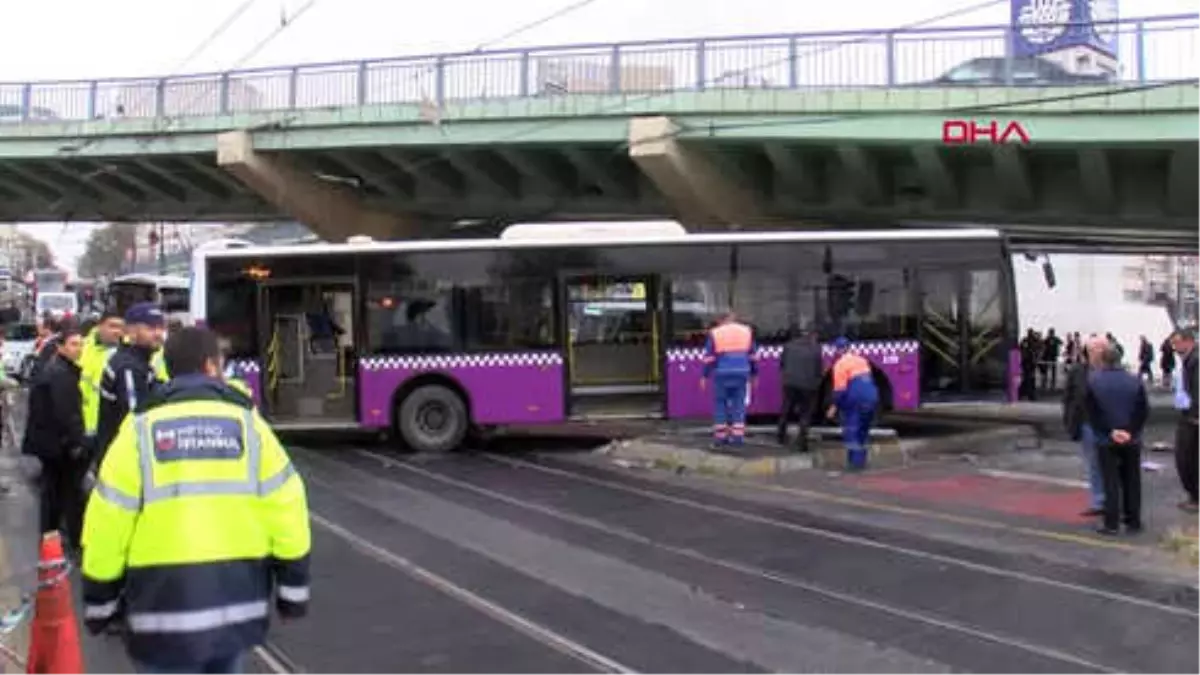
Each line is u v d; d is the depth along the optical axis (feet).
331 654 21.49
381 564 29.55
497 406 54.80
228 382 13.19
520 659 21.15
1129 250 126.72
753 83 75.82
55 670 16.81
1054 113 67.21
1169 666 20.88
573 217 103.50
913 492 41.65
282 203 96.07
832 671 20.49
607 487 43.34
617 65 79.77
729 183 84.07
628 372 55.21
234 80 92.68
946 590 26.71
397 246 55.16
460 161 90.07
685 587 26.94
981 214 83.41
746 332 50.57
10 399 83.87
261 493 12.23
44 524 29.48
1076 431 36.91
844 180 83.56
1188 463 37.14
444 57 85.35
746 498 40.50
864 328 55.42
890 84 71.82
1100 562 29.86
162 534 11.73
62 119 98.43
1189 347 37.88
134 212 119.24
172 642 11.62
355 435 63.00
